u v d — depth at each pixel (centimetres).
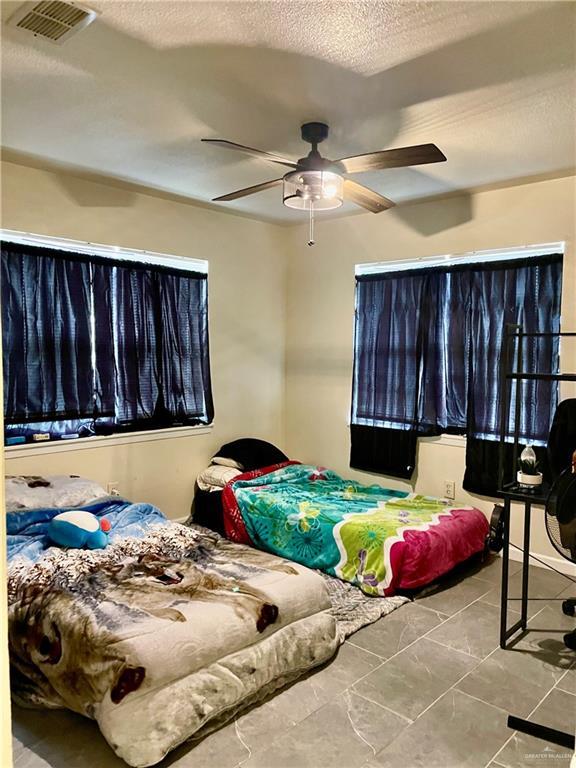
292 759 190
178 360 434
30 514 296
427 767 186
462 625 284
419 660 251
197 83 227
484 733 203
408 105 244
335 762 188
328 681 235
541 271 356
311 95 236
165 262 427
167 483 429
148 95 238
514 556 376
